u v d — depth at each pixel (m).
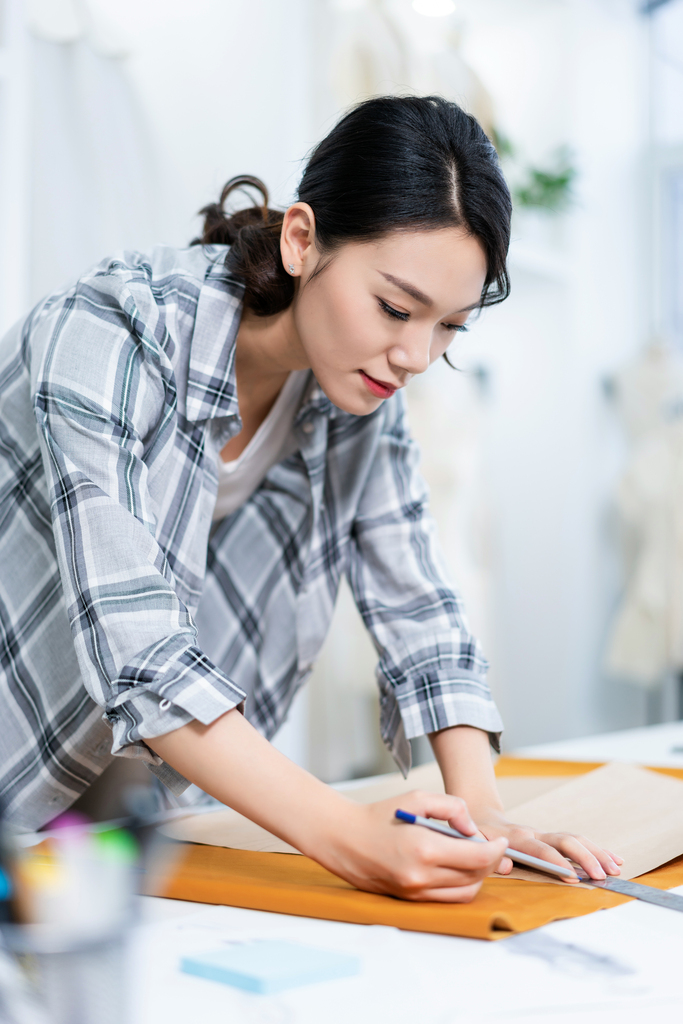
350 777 2.40
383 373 0.74
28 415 0.87
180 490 0.86
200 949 0.52
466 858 0.58
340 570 1.03
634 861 0.71
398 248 0.70
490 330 3.33
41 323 0.83
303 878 0.66
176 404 0.83
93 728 0.86
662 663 3.09
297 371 0.96
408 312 0.71
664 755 1.23
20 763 0.88
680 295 3.47
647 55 3.48
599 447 3.29
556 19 3.20
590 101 3.31
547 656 3.21
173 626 0.67
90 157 1.94
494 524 3.27
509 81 3.28
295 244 0.78
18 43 1.78
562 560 3.20
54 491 0.71
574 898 0.61
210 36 2.08
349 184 0.72
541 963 0.50
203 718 0.62
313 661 1.08
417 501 1.03
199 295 0.85
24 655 0.87
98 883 0.34
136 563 0.68
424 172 0.70
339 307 0.73
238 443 0.98
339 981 0.47
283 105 2.14
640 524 3.15
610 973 0.49
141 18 2.02
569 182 3.11
